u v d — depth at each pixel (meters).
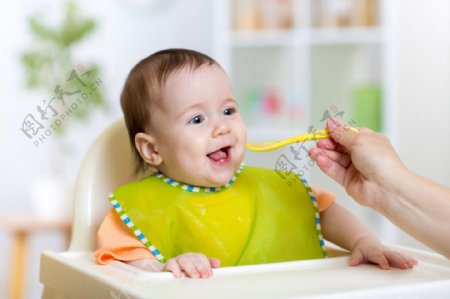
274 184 1.16
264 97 3.36
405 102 2.93
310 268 0.96
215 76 1.11
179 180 1.12
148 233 1.06
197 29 3.63
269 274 0.91
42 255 1.09
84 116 3.02
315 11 3.13
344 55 3.20
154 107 1.12
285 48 3.41
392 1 2.84
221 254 1.07
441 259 1.05
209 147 1.08
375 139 0.95
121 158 1.25
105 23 3.40
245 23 3.23
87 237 1.19
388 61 2.86
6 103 3.16
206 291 0.79
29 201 3.19
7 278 3.13
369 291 0.79
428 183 0.90
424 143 2.99
